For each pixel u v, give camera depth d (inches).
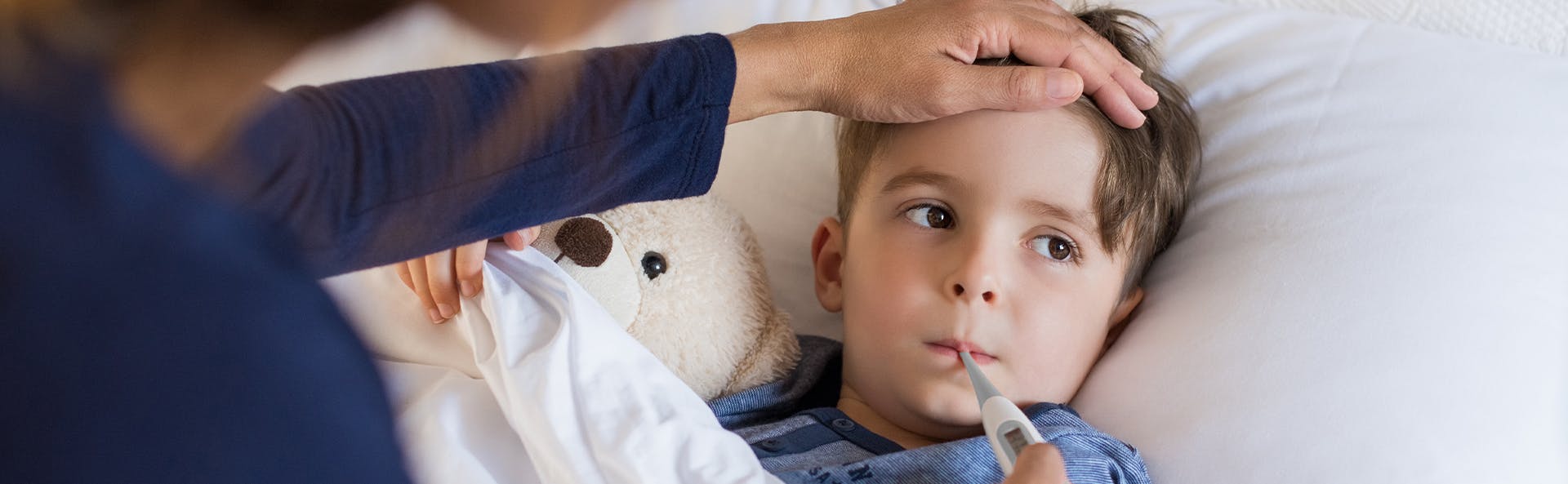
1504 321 34.5
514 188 28.2
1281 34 45.0
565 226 36.1
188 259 16.9
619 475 30.1
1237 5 48.8
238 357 17.4
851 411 39.4
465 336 33.9
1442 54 42.6
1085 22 42.3
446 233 27.8
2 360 16.4
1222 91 43.8
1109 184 37.5
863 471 33.9
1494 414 32.7
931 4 35.7
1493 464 31.9
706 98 30.7
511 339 32.2
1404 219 37.4
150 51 15.4
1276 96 42.6
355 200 26.0
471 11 15.2
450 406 32.6
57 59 15.3
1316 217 38.4
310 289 19.1
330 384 18.6
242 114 17.6
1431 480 31.6
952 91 34.9
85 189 15.9
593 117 29.2
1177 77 44.7
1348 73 42.5
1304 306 36.0
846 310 39.4
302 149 23.9
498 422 32.8
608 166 29.6
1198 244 40.3
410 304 34.8
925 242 37.1
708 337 37.9
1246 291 37.2
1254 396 34.7
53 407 16.6
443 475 31.4
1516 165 38.5
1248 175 41.0
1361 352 34.4
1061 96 35.3
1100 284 38.0
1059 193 36.7
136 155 16.3
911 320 36.8
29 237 15.9
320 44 15.9
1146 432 36.0
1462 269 35.7
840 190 42.3
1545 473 32.3
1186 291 38.7
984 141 36.7
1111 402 37.3
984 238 36.4
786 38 33.9
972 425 37.3
